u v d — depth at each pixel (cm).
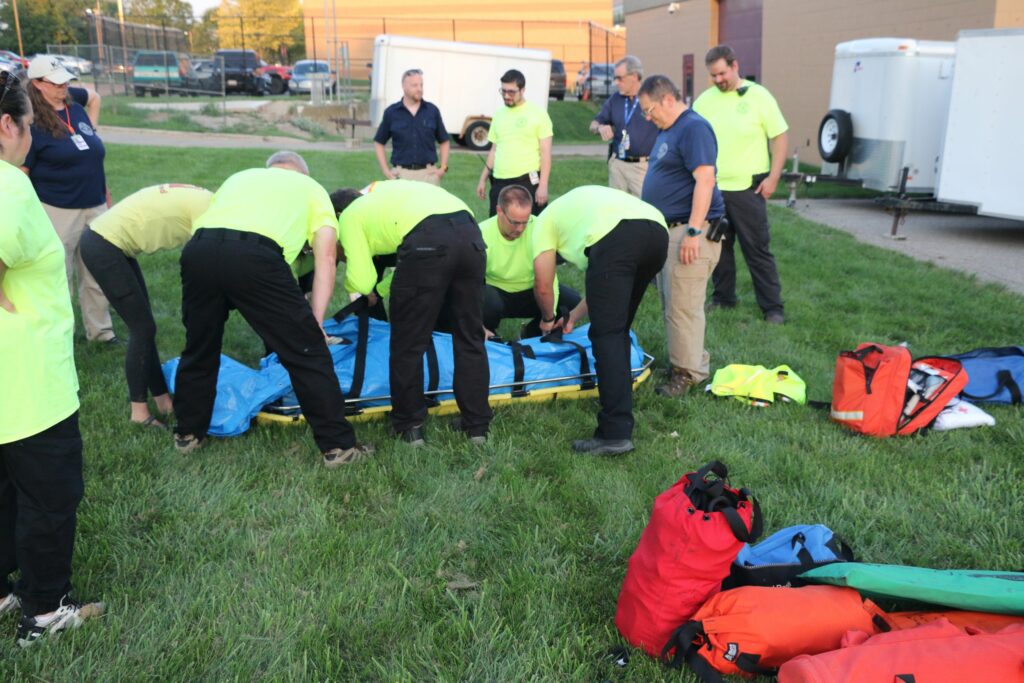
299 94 3319
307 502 347
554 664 254
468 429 403
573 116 2739
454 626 268
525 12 4206
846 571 258
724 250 646
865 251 880
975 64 930
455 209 385
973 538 324
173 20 5000
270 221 345
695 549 246
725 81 605
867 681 209
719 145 610
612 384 390
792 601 246
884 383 412
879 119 1138
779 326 607
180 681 247
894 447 405
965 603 250
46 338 240
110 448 386
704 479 262
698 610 253
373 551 309
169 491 352
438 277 372
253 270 336
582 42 4247
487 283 507
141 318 401
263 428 412
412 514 339
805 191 1405
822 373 510
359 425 424
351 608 280
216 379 379
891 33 1444
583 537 324
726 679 245
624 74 676
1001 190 928
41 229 234
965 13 1252
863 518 339
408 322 382
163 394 431
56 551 256
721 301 662
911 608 268
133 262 406
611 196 405
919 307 654
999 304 661
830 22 1622
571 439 414
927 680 208
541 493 358
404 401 396
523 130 707
